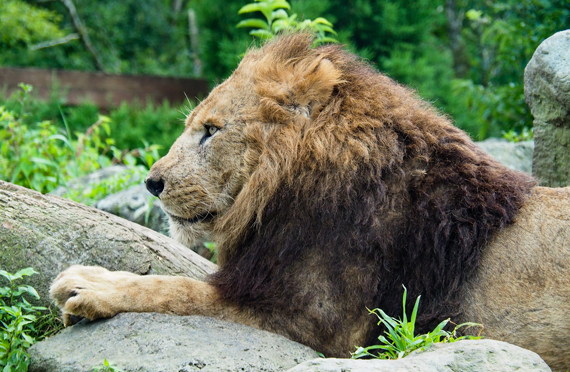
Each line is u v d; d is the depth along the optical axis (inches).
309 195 279.6
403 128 290.4
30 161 566.9
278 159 289.6
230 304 276.5
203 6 1090.1
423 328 267.7
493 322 262.1
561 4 662.5
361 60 328.2
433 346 221.6
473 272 267.3
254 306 274.8
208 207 304.0
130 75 1144.2
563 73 373.1
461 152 287.7
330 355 271.6
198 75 1537.9
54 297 265.6
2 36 1333.7
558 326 257.8
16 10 1338.6
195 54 1592.0
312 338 269.9
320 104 296.4
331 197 275.4
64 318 273.1
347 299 269.6
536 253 265.0
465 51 1448.1
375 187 276.8
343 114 292.4
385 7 1019.3
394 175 279.4
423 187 278.1
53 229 308.2
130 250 312.5
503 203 277.9
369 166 278.4
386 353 241.3
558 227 268.5
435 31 1488.7
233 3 1072.2
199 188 303.4
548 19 671.8
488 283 265.3
